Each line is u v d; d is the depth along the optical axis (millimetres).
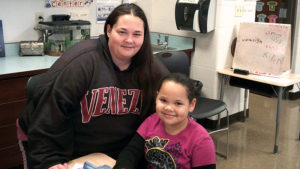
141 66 1524
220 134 3414
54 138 1371
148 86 1534
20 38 2936
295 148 3111
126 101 1514
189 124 1404
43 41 2988
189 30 3277
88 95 1430
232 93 3588
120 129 1538
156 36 3824
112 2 3520
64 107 1367
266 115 3955
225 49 3324
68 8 3174
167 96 1338
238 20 3357
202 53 3414
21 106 2391
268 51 2979
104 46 1466
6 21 2816
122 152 1477
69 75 1374
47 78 1407
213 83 3361
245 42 3135
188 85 1350
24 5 2883
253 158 2912
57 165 1334
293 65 4398
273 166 2770
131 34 1374
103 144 1534
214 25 3223
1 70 2330
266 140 3275
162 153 1420
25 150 1567
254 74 3092
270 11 4625
